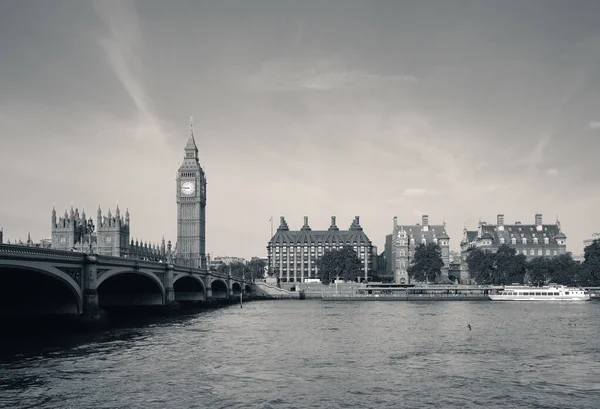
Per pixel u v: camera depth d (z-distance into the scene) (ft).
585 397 168.55
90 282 313.53
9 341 275.39
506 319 408.87
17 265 249.14
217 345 265.34
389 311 512.22
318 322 393.09
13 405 156.66
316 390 175.01
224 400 163.02
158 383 182.50
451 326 357.61
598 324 366.02
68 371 199.62
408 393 172.14
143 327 352.90
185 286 599.57
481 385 182.50
